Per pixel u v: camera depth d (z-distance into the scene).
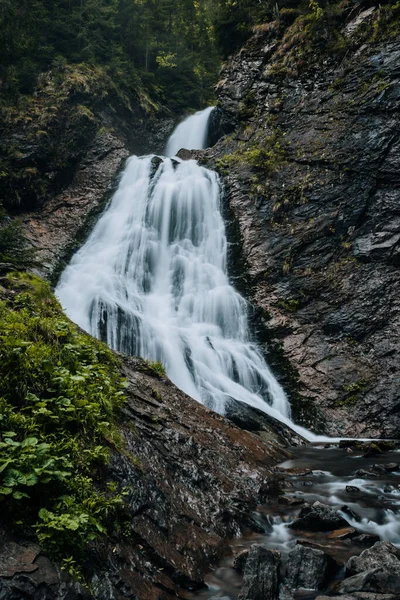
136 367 9.16
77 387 5.88
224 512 5.89
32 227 21.59
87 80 27.09
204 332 16.88
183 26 37.41
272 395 14.75
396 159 16.66
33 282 8.78
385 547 4.97
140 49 34.66
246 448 8.56
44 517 3.99
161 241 20.55
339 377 14.45
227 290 17.75
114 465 5.29
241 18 25.16
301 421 13.98
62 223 22.16
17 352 5.41
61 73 26.89
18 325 6.30
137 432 6.46
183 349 14.91
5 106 24.09
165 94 33.91
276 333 16.09
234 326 16.91
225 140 23.23
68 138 24.83
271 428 11.78
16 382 5.25
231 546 5.43
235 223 19.33
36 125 24.03
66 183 24.11
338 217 17.09
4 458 4.17
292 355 15.42
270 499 6.92
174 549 4.85
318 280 16.50
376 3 20.12
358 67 19.25
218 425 8.88
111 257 20.22
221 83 24.36
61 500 4.35
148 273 19.72
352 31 20.16
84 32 29.30
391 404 13.45
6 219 21.00
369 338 14.88
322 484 7.77
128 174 24.08
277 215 18.48
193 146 29.02
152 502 5.24
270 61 22.98
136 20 34.12
